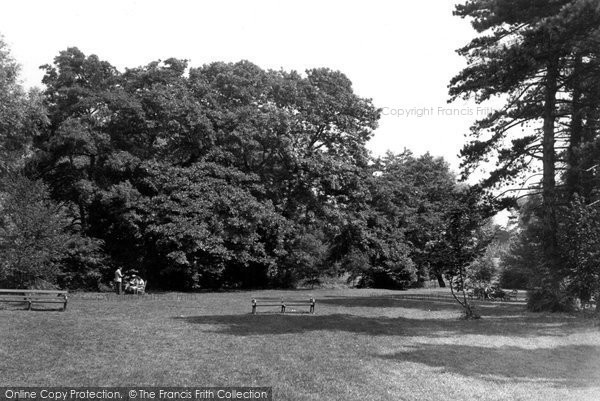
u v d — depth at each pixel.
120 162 39.38
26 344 13.91
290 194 46.31
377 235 54.41
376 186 50.50
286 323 19.31
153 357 12.62
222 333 16.56
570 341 16.53
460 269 23.08
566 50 24.73
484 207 28.41
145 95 42.28
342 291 46.50
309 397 9.47
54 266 31.11
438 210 60.78
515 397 9.77
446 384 10.57
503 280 59.66
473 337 16.88
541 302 26.53
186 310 23.97
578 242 25.33
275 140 44.56
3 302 25.31
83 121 39.53
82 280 40.22
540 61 25.38
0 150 34.31
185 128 41.50
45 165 40.94
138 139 44.28
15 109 32.94
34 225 29.95
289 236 47.47
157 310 23.73
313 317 21.67
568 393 10.09
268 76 47.25
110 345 14.06
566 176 27.84
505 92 28.30
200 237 38.94
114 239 43.84
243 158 45.66
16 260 29.25
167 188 40.47
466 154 30.03
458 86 28.19
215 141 43.97
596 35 22.81
